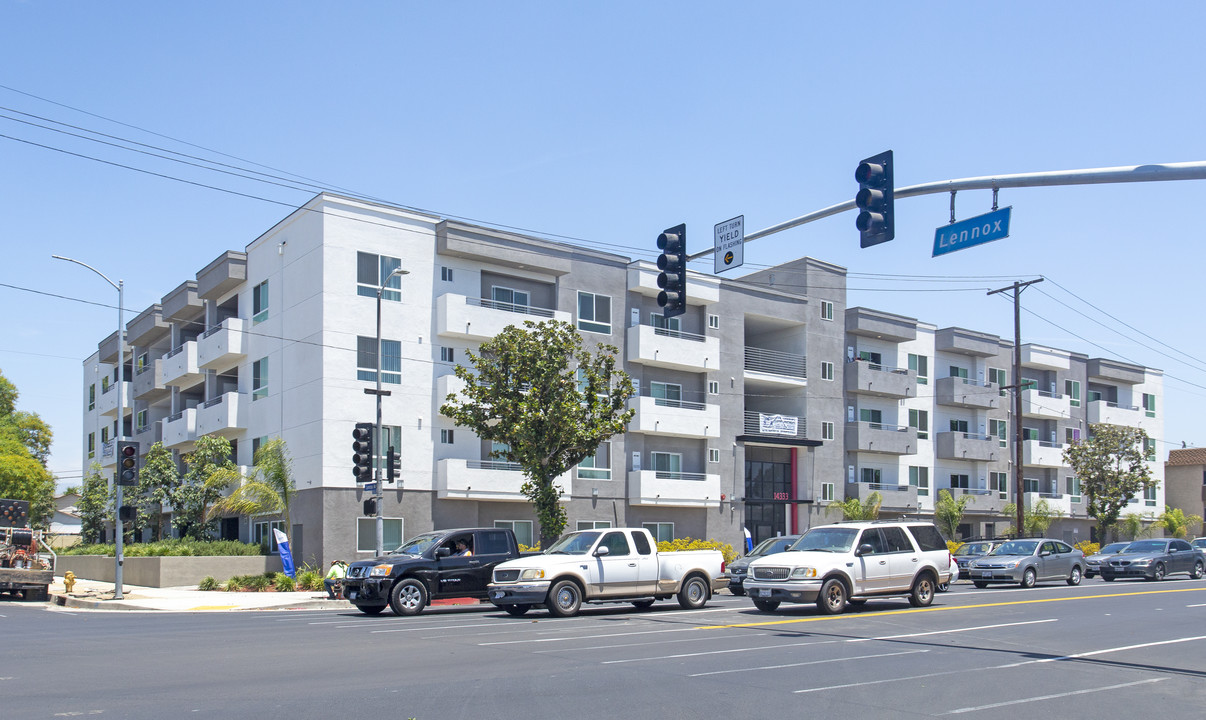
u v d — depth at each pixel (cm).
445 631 1809
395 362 3644
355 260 3609
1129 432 5769
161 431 5000
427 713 1005
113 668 1335
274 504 3372
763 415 4656
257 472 3475
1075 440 6319
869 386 5103
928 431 5559
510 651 1491
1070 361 6412
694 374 4500
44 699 1086
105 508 4744
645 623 1920
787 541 2777
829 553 2127
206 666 1352
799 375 4909
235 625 2027
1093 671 1303
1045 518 5662
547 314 4003
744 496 4575
